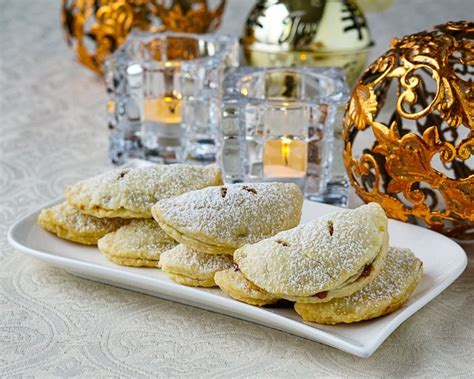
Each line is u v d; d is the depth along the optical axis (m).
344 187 0.98
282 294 0.78
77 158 1.08
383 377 0.76
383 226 0.81
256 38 1.17
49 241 0.89
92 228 0.88
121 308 0.83
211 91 1.05
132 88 1.04
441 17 1.54
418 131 0.95
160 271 0.85
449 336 0.80
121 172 0.89
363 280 0.79
